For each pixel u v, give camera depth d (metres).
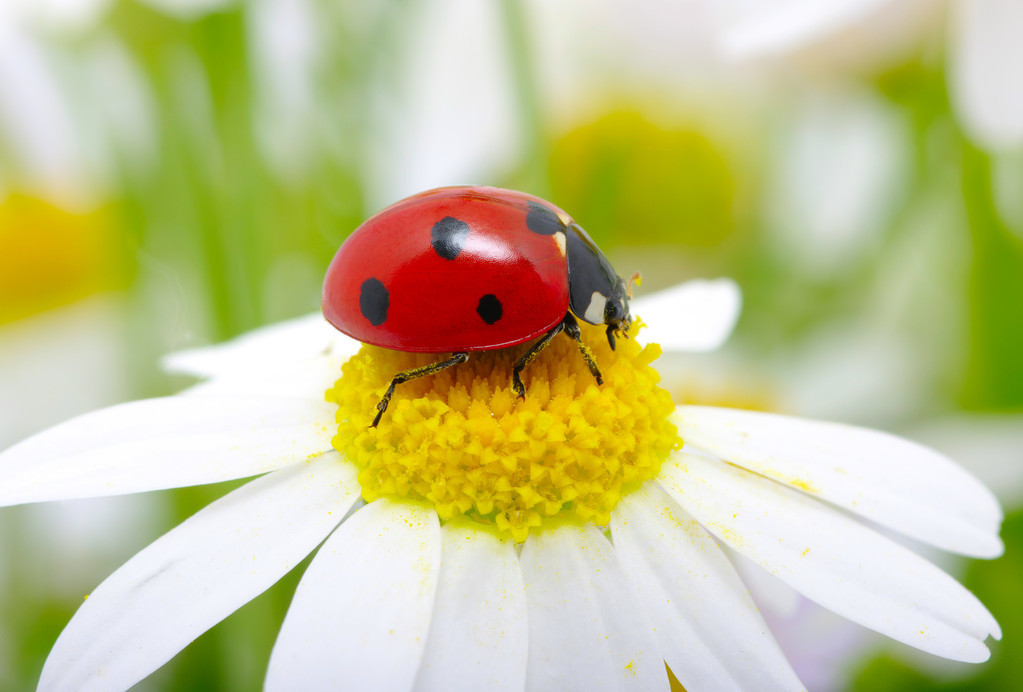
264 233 0.08
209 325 0.08
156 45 0.08
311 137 0.08
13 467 0.06
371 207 0.08
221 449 0.07
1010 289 0.08
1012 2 0.07
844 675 0.07
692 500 0.07
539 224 0.07
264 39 0.08
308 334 0.07
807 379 0.08
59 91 0.08
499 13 0.08
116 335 0.08
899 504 0.07
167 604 0.06
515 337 0.07
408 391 0.07
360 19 0.08
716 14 0.09
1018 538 0.08
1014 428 0.08
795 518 0.07
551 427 0.06
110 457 0.06
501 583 0.06
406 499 0.06
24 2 0.08
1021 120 0.07
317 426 0.07
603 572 0.06
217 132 0.08
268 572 0.06
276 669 0.06
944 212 0.08
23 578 0.08
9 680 0.07
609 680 0.06
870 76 0.08
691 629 0.06
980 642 0.06
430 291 0.06
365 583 0.06
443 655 0.06
